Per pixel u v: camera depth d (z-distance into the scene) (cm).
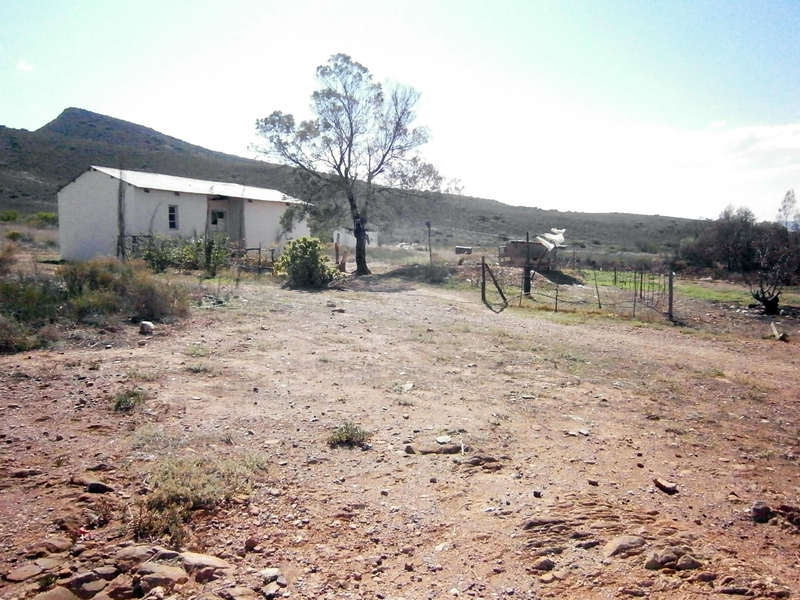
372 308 1538
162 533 368
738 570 350
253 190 3431
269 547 365
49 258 2641
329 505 425
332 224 2738
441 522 409
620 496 463
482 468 509
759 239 3084
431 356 971
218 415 603
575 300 2048
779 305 2033
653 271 3306
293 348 955
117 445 508
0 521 372
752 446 621
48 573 317
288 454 517
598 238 6059
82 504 397
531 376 877
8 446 495
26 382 672
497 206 8125
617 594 324
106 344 889
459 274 2541
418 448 547
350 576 338
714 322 1684
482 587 331
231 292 1552
